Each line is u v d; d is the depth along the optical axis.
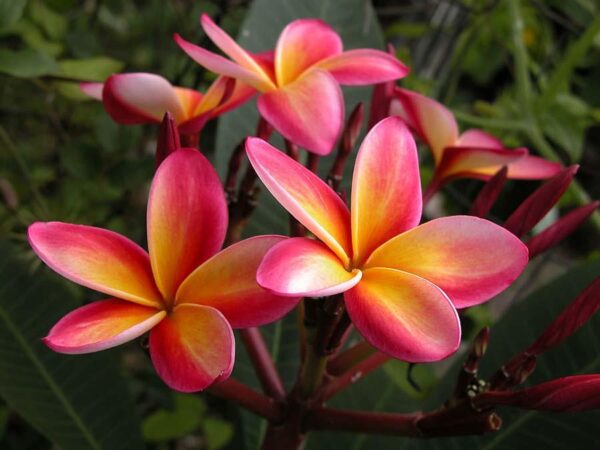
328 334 0.23
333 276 0.19
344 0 0.43
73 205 0.47
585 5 0.61
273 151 0.20
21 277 0.36
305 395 0.27
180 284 0.21
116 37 0.61
